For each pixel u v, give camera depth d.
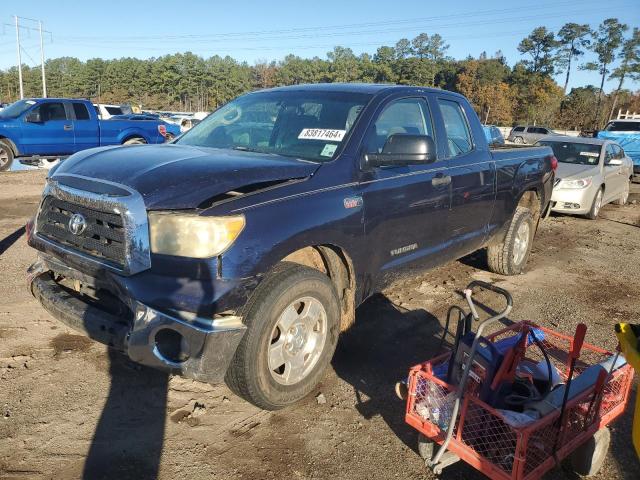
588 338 4.87
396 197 4.08
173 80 122.88
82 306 3.28
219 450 3.06
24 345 4.06
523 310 5.48
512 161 5.80
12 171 13.89
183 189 3.06
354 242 3.73
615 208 13.12
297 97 4.52
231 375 3.15
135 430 3.18
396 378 3.94
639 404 2.45
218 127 4.58
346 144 3.87
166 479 2.81
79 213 3.27
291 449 3.10
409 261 4.41
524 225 6.43
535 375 3.22
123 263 3.00
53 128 14.44
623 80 87.69
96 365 3.84
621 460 3.19
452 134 5.05
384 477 2.92
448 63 95.31
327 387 3.77
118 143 15.98
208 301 2.92
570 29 89.88
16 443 3.00
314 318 3.47
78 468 2.85
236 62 129.62
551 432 2.72
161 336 2.99
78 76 133.25
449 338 4.66
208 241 2.92
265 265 3.10
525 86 81.31
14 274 5.62
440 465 2.84
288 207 3.29
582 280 6.69
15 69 139.50
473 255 7.40
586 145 11.85
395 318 5.05
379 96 4.27
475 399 2.71
